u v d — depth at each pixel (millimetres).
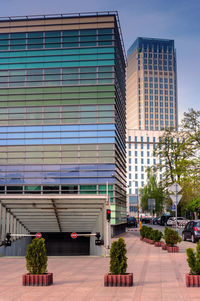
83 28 31453
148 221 74688
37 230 31766
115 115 30844
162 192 49312
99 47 31203
